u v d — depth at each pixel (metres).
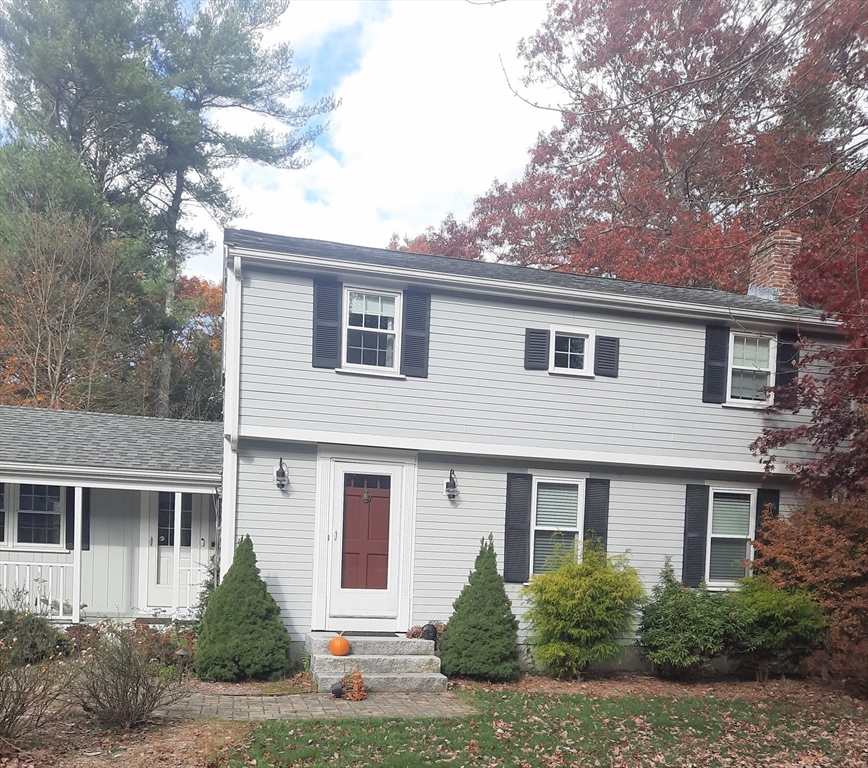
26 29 22.95
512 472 12.80
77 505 12.12
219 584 11.53
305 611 11.66
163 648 10.70
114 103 24.06
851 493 12.99
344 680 9.91
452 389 12.44
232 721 8.41
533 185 26.28
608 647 11.66
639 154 21.33
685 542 13.66
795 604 12.05
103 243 23.62
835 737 9.12
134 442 13.66
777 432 13.24
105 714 7.82
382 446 11.99
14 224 22.28
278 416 11.55
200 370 29.09
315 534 11.77
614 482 13.38
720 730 9.14
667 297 14.05
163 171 27.39
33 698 7.27
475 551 12.52
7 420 13.87
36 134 23.23
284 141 27.84
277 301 11.66
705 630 11.85
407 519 12.23
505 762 7.45
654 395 13.54
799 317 14.05
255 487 11.54
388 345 12.39
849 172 9.07
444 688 10.52
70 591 12.97
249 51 26.78
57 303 23.03
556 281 13.76
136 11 24.84
